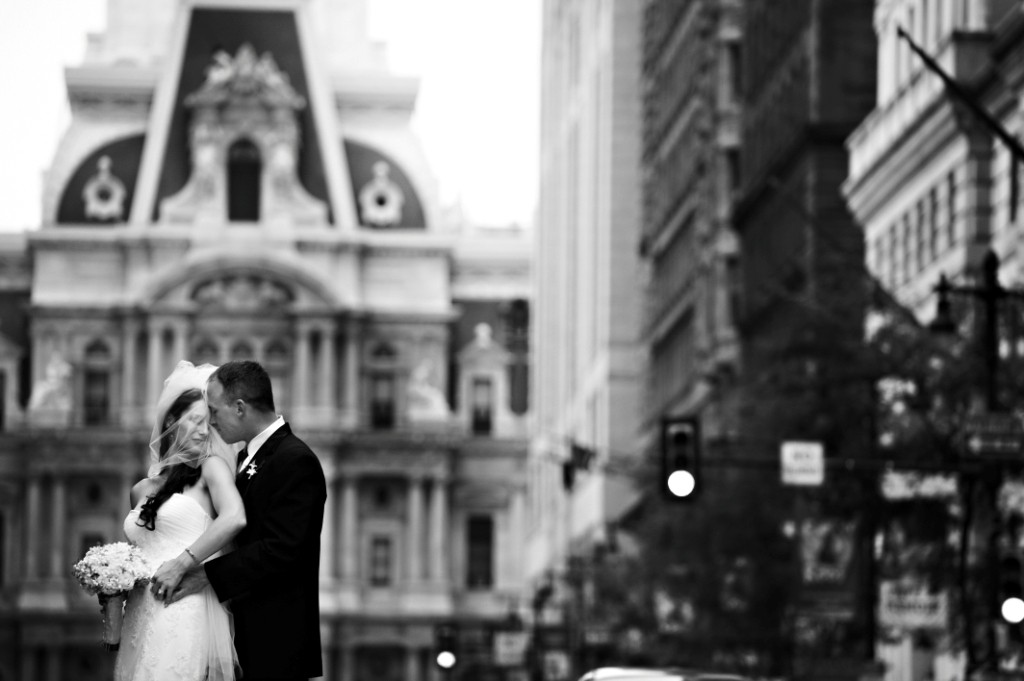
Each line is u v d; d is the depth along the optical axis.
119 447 193.62
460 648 155.38
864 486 58.94
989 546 50.84
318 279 195.25
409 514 197.00
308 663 19.61
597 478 151.50
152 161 199.00
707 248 120.12
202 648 19.31
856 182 87.38
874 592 60.09
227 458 19.88
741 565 76.75
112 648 19.91
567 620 123.94
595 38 164.00
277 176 198.50
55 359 195.25
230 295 195.25
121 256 197.88
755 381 72.06
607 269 155.25
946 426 56.72
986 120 39.38
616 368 153.50
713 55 120.50
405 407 199.88
